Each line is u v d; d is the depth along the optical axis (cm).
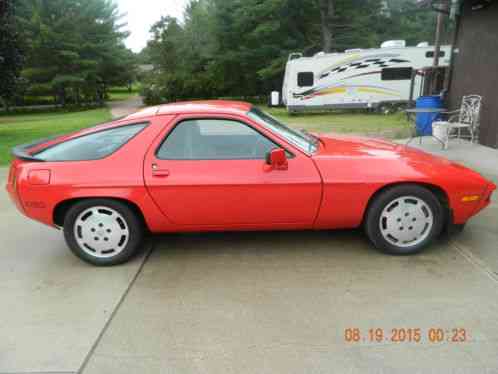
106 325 261
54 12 3503
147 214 330
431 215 334
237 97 3756
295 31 2891
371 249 359
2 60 1354
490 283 295
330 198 326
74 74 3503
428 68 1183
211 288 303
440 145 800
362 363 219
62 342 245
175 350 235
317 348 232
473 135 809
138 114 349
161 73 3912
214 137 336
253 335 246
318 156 332
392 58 1816
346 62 1844
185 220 335
